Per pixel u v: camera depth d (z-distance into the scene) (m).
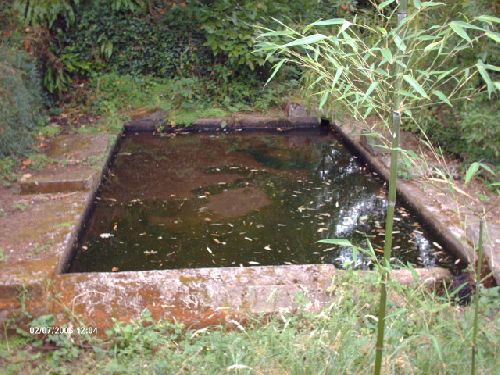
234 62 8.02
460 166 5.34
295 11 8.47
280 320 3.03
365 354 2.41
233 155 6.73
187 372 2.60
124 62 8.16
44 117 7.08
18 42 7.10
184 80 8.02
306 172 6.15
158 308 3.16
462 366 2.28
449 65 5.40
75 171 5.39
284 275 3.44
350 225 4.80
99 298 3.24
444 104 5.67
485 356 2.37
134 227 4.79
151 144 7.15
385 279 1.91
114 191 5.56
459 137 5.52
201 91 8.13
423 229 4.66
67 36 7.95
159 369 2.59
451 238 4.18
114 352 2.82
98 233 4.67
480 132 4.95
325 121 7.81
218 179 5.93
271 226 4.80
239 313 3.10
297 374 2.32
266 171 6.19
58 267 3.60
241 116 7.80
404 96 1.84
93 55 8.05
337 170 6.21
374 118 6.70
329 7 8.92
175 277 3.41
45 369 2.82
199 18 7.95
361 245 4.43
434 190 4.99
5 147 5.58
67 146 6.23
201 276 3.42
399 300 2.98
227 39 7.95
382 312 1.93
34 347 3.02
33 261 3.62
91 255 4.30
